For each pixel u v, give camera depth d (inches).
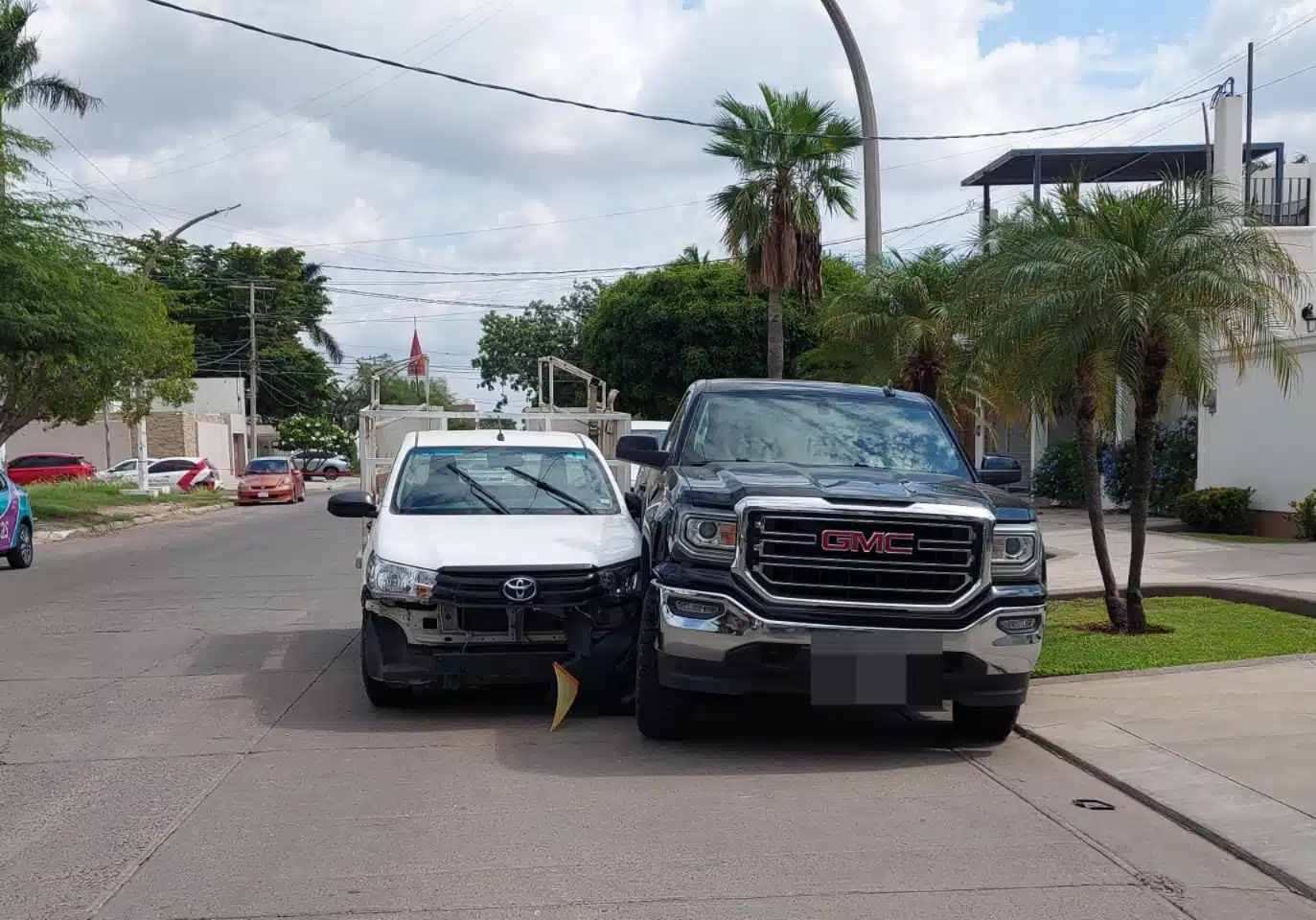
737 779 258.1
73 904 190.5
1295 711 301.6
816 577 263.1
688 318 1290.6
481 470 369.1
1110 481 916.6
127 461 1830.7
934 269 714.2
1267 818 223.1
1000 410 472.4
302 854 211.8
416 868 203.8
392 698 323.3
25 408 1064.8
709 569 267.3
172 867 206.4
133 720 318.0
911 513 263.1
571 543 318.0
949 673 264.4
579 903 187.6
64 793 252.1
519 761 273.1
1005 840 218.2
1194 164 1154.0
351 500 352.8
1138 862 207.3
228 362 2598.4
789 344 1274.6
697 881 196.9
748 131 872.9
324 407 2817.4
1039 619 269.9
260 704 335.6
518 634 304.8
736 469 294.7
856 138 861.8
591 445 391.2
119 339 984.3
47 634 465.7
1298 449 684.1
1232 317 399.5
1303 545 644.1
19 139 867.4
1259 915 184.1
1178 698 319.3
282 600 560.7
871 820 229.1
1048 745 282.8
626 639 311.6
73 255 911.7
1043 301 386.9
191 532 1038.4
